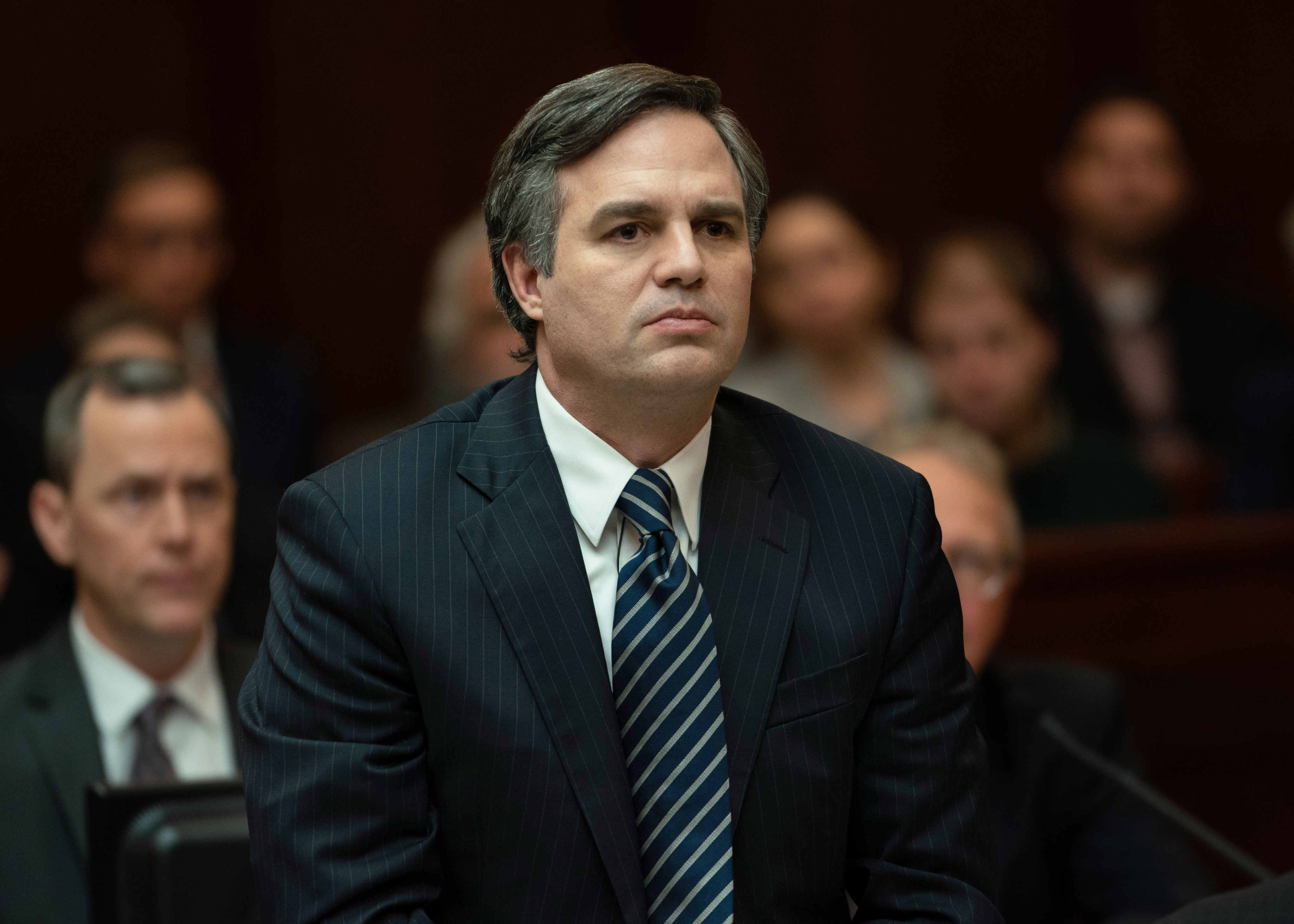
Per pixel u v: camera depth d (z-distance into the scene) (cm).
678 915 436
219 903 609
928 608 484
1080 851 797
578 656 452
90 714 787
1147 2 1986
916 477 504
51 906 723
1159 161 1620
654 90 450
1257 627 1165
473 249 1184
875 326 1455
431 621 448
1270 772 1165
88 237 1423
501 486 470
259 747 456
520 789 439
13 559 1089
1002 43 1992
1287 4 2005
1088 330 1602
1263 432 1369
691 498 483
